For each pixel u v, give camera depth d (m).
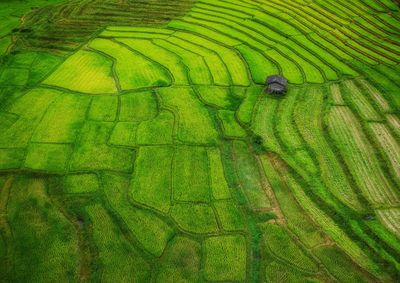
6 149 28.25
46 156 27.81
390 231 23.47
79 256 21.45
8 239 22.14
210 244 22.48
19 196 24.84
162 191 25.58
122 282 20.27
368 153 29.20
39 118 31.44
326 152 29.16
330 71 39.53
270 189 26.16
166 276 20.67
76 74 37.66
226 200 25.23
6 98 33.84
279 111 33.25
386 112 34.00
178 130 30.75
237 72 38.56
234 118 32.44
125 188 25.78
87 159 27.73
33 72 37.78
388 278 20.91
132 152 28.56
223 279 20.70
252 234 23.19
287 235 23.09
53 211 23.95
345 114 33.41
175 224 23.55
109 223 23.39
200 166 27.61
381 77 39.06
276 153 28.73
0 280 19.98
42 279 20.12
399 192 26.14
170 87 36.06
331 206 24.77
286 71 38.91
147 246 22.17
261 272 21.11
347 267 21.41
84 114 32.12
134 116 32.22
